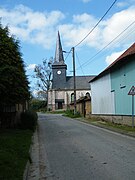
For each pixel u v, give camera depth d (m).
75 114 42.19
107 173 7.95
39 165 9.51
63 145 13.67
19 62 17.75
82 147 12.80
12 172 7.50
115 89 25.31
